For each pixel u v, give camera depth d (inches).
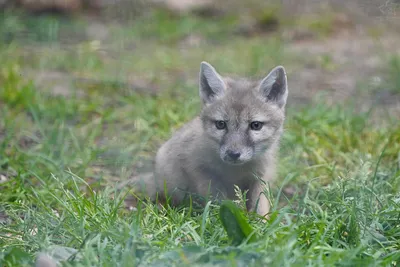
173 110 604.7
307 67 811.4
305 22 1012.5
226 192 415.5
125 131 561.9
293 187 456.8
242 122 394.9
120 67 768.3
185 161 406.3
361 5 963.3
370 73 776.3
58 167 454.3
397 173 431.2
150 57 842.8
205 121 404.2
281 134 424.8
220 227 340.2
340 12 1050.1
